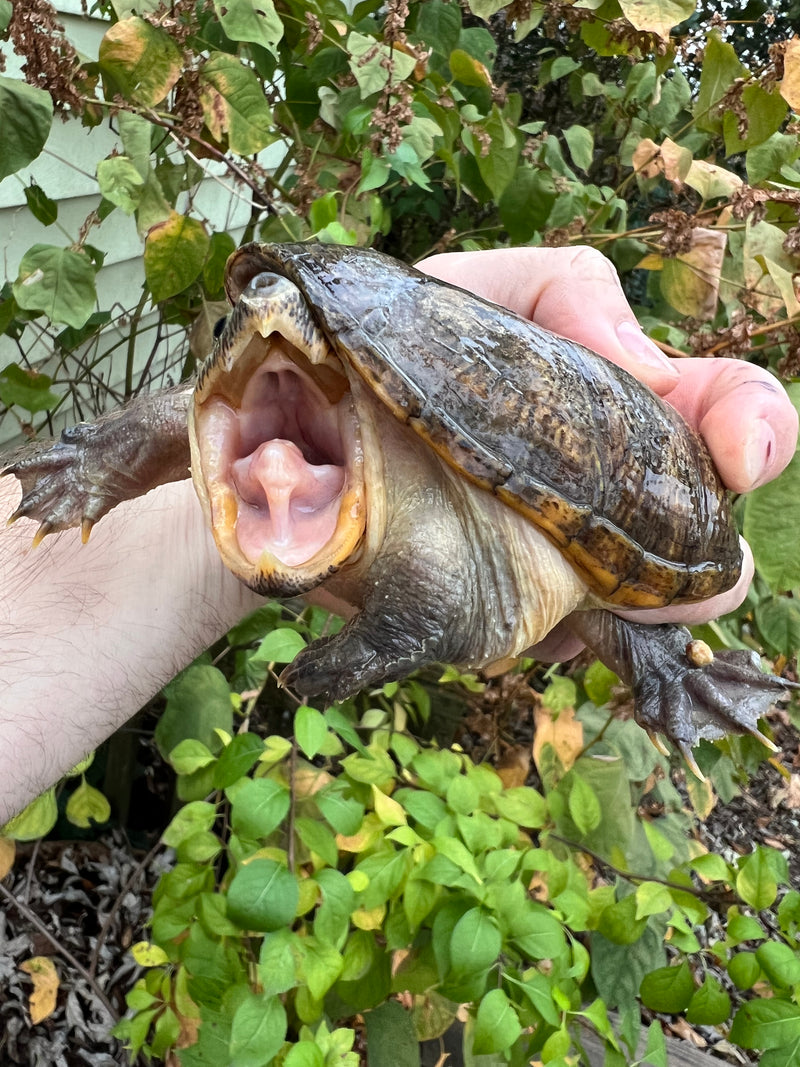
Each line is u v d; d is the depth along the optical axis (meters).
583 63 0.41
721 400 0.18
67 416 0.36
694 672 0.18
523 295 0.20
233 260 0.14
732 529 0.18
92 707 0.17
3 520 0.18
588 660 0.26
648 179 0.30
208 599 0.17
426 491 0.14
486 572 0.14
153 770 0.34
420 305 0.14
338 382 0.14
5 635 0.16
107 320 0.31
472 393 0.13
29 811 0.20
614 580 0.15
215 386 0.13
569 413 0.14
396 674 0.14
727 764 0.28
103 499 0.16
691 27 0.38
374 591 0.14
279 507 0.12
